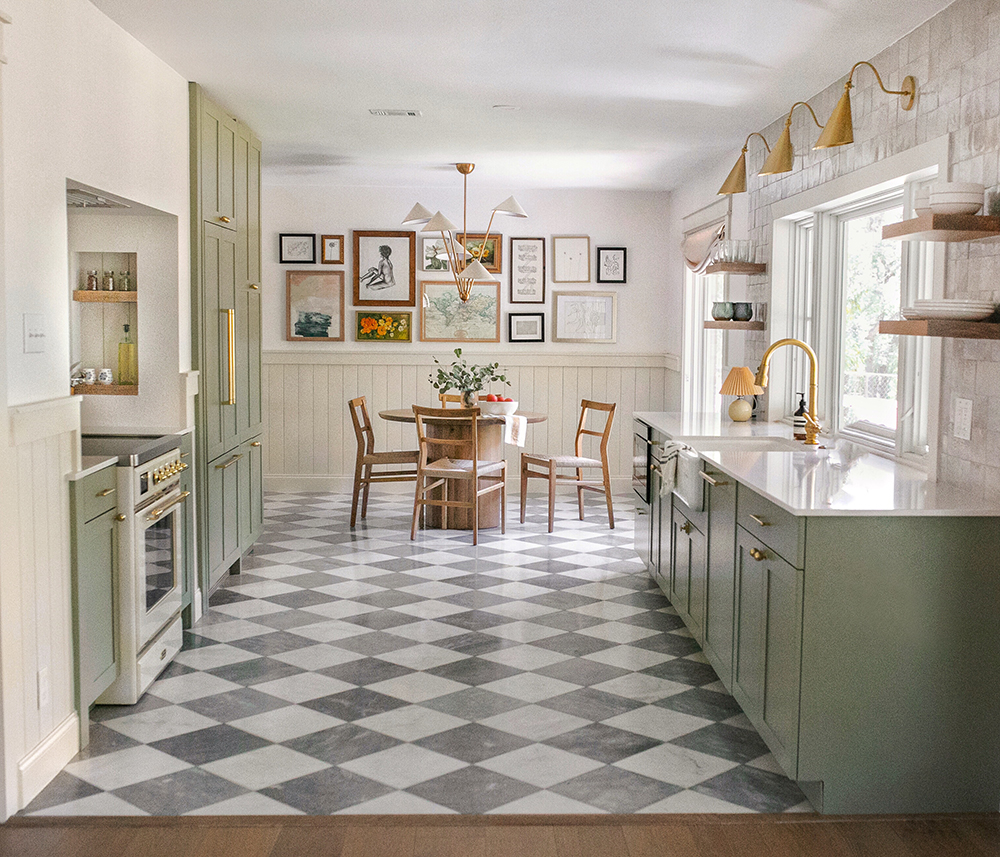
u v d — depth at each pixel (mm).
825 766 2664
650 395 8070
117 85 3465
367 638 4184
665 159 6293
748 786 2834
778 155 3859
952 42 3158
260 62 3998
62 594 2914
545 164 6551
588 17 3414
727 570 3434
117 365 4215
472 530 6574
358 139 5719
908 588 2637
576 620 4477
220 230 4770
